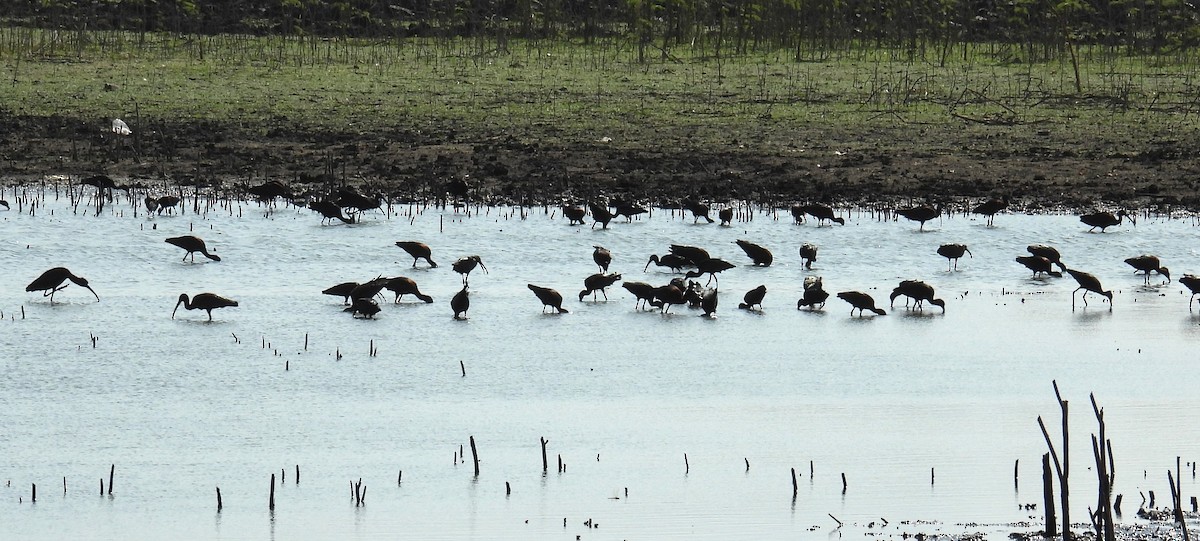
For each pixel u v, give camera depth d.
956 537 12.72
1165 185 31.23
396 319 20.53
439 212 27.97
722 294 22.53
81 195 28.59
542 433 15.52
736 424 15.91
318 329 19.88
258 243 25.20
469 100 40.34
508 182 30.72
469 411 16.28
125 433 15.31
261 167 31.77
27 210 27.16
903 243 26.08
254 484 13.85
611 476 14.20
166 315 20.53
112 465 13.66
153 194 29.08
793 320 20.86
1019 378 17.97
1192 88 44.41
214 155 32.84
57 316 20.33
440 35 55.06
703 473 14.30
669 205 28.67
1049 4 56.81
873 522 13.09
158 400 16.52
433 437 15.35
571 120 37.53
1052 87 44.25
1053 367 18.48
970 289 23.22
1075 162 33.38
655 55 50.72
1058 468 12.52
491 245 25.47
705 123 37.38
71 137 34.19
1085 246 26.19
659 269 24.22
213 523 12.91
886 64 49.31
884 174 31.86
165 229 25.94
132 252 24.47
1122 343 19.75
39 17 54.31
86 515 13.02
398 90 41.81
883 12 57.47
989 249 25.89
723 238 26.23
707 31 55.66
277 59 47.94
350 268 23.89
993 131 36.91
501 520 13.06
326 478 14.04
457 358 18.48
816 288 21.58
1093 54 52.81
